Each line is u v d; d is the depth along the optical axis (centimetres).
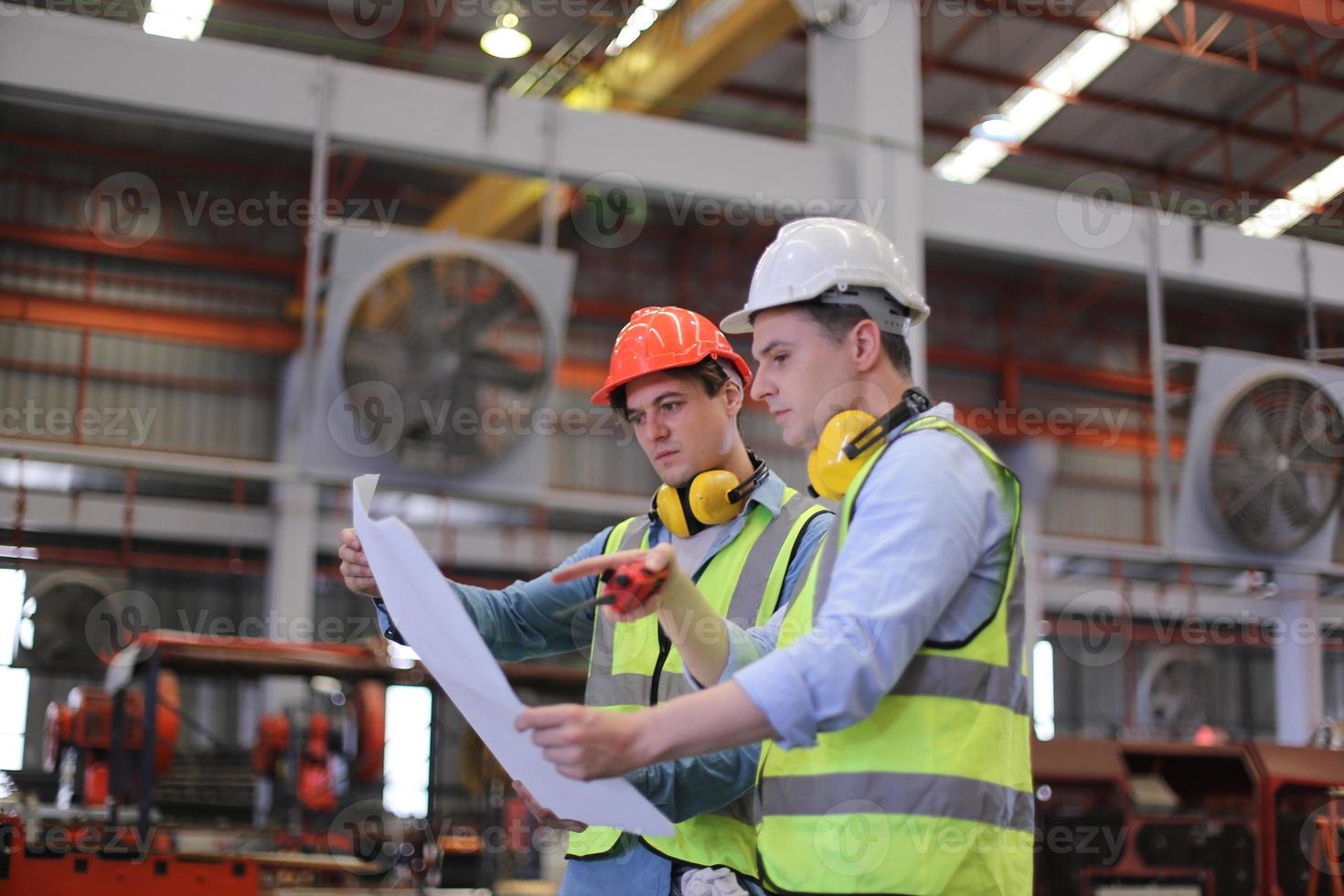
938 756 171
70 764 788
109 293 1437
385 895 696
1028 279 1731
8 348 1398
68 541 1443
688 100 1153
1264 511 763
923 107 1545
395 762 1183
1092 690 1812
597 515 1591
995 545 177
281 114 800
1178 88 1423
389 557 166
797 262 194
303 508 1392
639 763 156
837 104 957
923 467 173
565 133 867
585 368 1570
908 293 197
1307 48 1280
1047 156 1577
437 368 752
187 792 811
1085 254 917
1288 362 782
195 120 791
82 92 765
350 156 1398
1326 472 773
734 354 257
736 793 227
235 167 1463
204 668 648
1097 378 1761
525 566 1578
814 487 191
